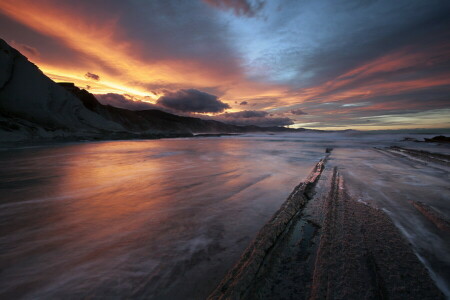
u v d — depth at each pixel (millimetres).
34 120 26516
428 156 10852
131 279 2008
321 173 6738
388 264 2051
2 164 9039
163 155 12789
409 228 2891
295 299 1703
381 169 7391
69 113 33781
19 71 27578
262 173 7152
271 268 2115
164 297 1777
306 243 2617
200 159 10906
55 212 3771
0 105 24609
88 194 4840
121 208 3973
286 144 23828
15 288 1898
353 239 2541
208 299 1696
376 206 3752
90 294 1817
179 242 2721
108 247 2600
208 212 3760
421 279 1836
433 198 4195
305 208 3809
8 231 3031
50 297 1794
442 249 2348
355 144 23156
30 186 5523
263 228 2908
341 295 1671
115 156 12125
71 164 9125
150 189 5242
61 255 2426
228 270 2133
